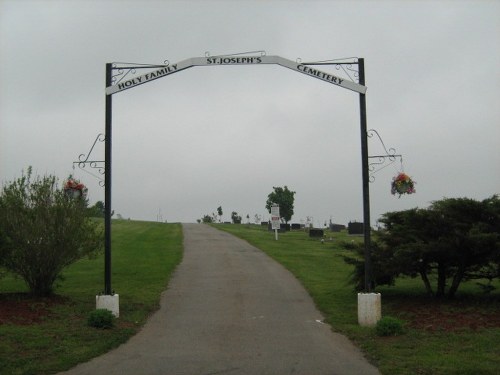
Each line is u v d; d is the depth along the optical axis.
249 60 12.22
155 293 15.70
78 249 13.82
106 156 12.27
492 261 12.35
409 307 12.79
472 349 9.16
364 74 12.07
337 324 11.73
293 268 20.95
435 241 12.53
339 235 43.78
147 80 12.32
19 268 13.28
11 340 9.45
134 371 8.23
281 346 9.91
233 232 42.12
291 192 58.53
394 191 12.59
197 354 9.32
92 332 10.50
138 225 53.06
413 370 8.05
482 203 12.70
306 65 12.12
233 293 15.84
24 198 13.34
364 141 11.96
